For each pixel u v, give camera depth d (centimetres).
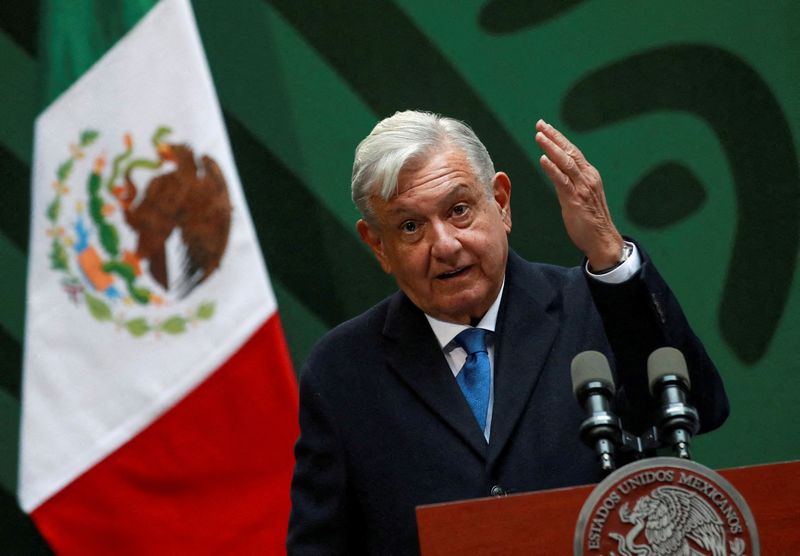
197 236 1218
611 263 693
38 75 1270
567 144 699
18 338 1362
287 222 1367
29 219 1377
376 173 752
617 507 565
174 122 1240
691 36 1345
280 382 1197
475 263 755
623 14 1359
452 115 1362
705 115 1334
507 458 743
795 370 1291
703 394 725
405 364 790
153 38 1257
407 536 743
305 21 1384
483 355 789
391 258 779
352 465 776
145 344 1206
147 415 1195
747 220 1315
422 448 759
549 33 1366
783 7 1334
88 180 1238
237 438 1191
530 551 565
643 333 700
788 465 566
